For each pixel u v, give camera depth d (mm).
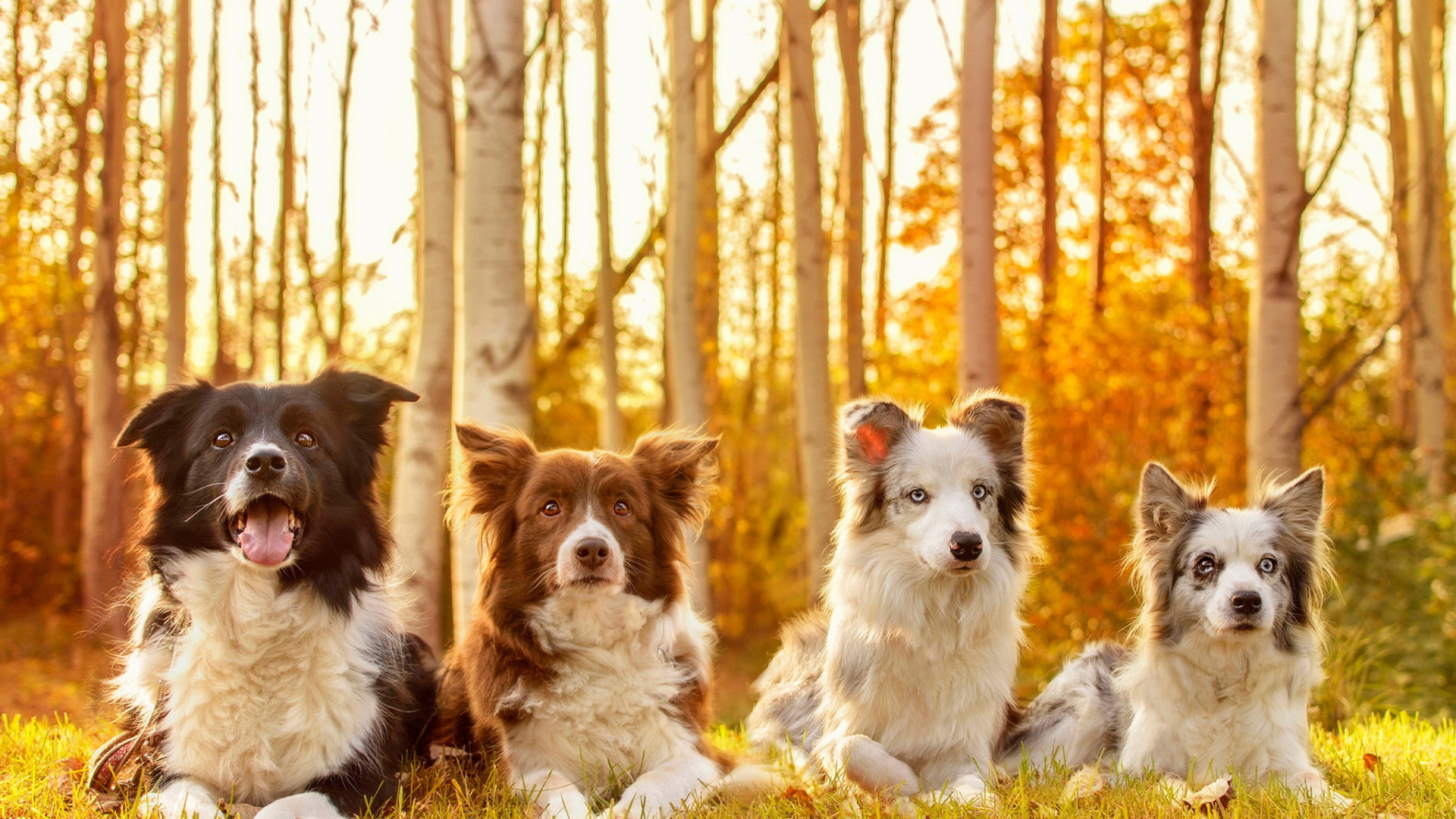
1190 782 2422
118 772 2361
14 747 2568
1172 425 4773
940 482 2508
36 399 7363
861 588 2535
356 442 2438
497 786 2389
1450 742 2730
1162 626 2533
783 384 7395
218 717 2318
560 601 2406
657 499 2490
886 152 7402
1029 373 5062
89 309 6461
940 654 2504
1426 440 5418
